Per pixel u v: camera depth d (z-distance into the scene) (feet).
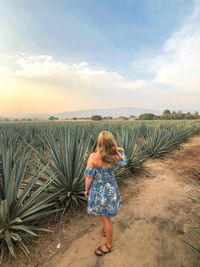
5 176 9.75
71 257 8.18
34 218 8.88
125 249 8.64
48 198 9.93
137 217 11.30
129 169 18.48
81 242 9.06
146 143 28.50
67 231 9.82
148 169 21.35
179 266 7.76
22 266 7.70
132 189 15.64
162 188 15.94
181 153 30.73
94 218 10.96
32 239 8.97
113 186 8.11
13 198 8.90
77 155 11.79
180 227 10.29
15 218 8.68
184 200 13.58
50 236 9.39
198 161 25.02
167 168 22.18
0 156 14.56
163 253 8.43
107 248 8.36
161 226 10.39
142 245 8.91
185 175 19.42
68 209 11.39
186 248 8.70
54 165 12.46
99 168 7.97
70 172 11.42
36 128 43.55
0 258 7.93
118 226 10.37
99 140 7.88
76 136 12.80
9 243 7.49
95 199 8.00
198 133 71.10
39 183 11.71
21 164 10.00
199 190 15.29
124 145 18.70
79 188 11.80
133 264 7.87
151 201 13.44
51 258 8.11
